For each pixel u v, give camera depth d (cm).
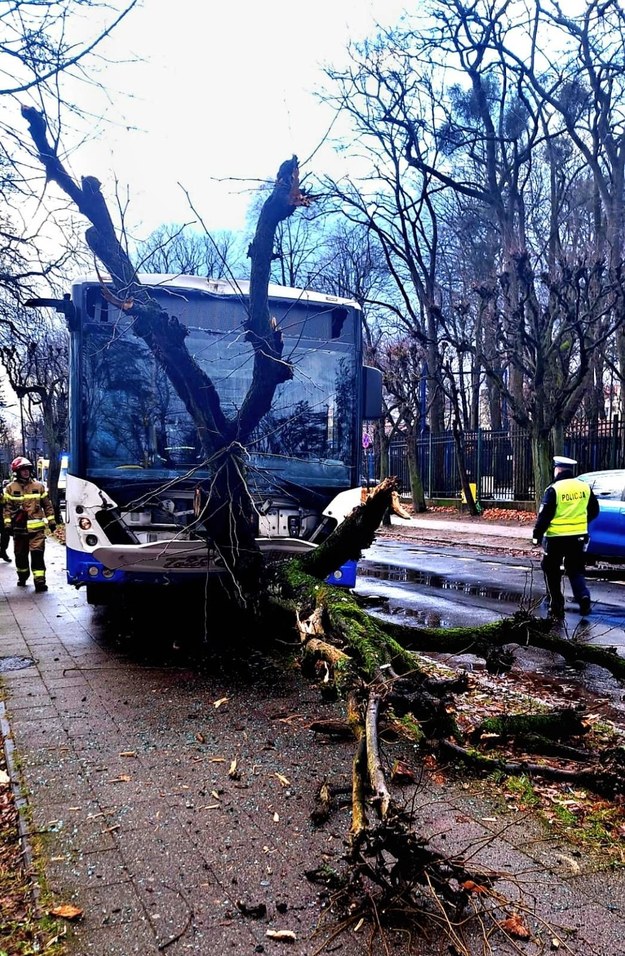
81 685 581
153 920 273
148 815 356
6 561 1467
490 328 2289
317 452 782
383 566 1427
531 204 2627
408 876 269
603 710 556
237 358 762
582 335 1688
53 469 2194
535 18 2184
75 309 729
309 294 801
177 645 711
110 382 727
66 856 318
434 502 2875
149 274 747
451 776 406
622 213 2239
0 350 1006
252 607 635
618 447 2094
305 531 773
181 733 472
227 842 330
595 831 345
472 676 645
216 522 627
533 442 1936
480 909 279
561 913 279
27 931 269
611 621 883
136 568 659
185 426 735
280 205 605
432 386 2964
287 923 271
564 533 865
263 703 535
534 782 402
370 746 305
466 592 1097
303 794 380
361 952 257
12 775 404
